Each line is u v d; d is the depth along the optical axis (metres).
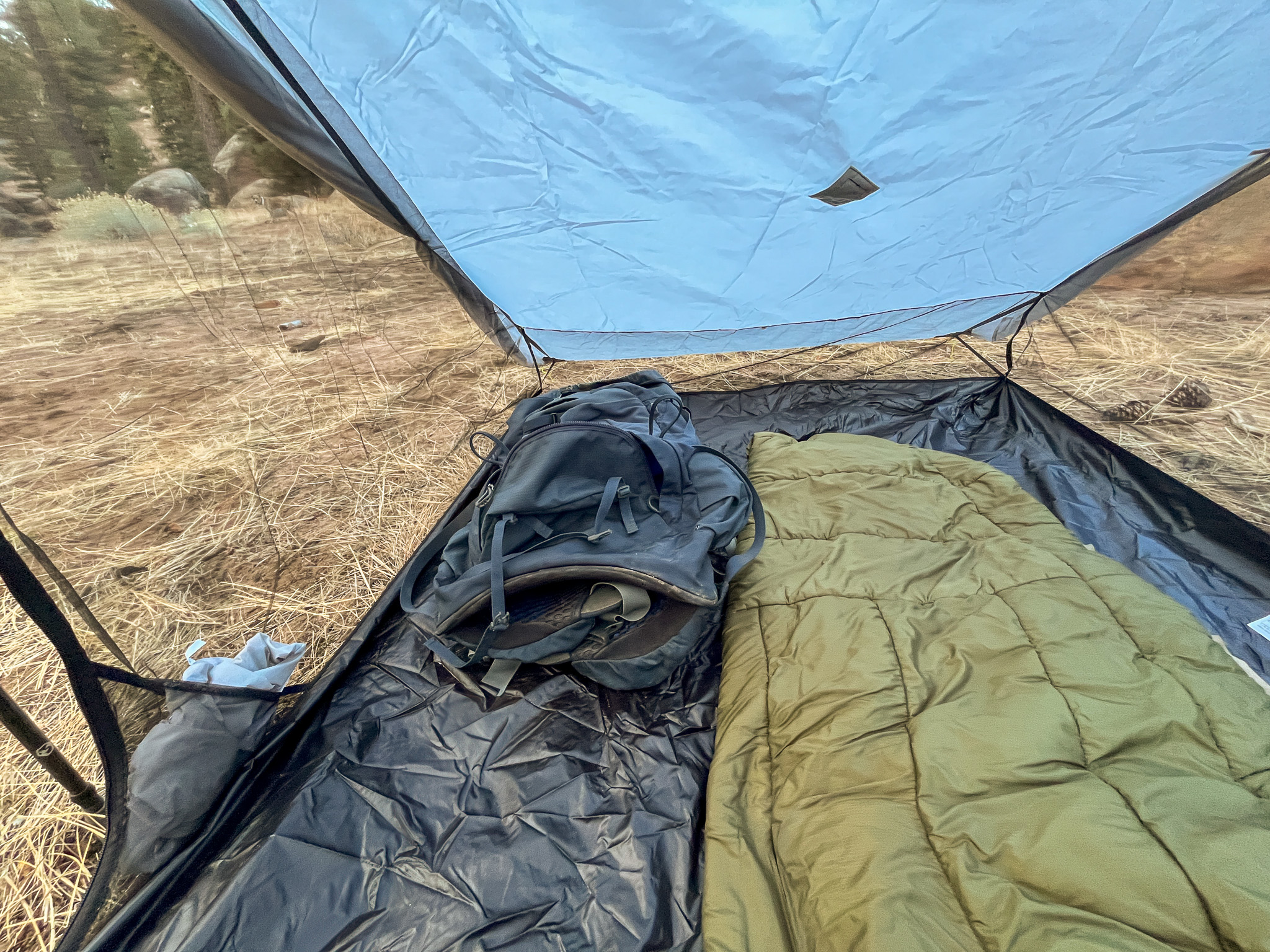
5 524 0.67
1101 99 1.12
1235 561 1.28
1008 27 0.97
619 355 2.20
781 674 0.99
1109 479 1.59
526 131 1.14
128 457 0.89
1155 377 1.65
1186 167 1.29
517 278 1.69
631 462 1.21
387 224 1.36
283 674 1.05
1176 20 0.97
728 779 0.88
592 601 1.04
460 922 0.77
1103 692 0.85
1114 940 0.58
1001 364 2.22
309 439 1.32
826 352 2.53
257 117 0.98
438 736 1.04
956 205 1.38
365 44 0.94
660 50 0.98
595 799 0.92
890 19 0.94
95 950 0.72
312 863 0.84
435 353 1.70
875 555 1.21
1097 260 1.70
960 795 0.75
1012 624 1.00
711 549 1.17
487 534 1.11
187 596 0.98
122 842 0.79
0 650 1.14
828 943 0.66
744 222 1.40
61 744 0.99
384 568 1.43
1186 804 0.69
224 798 0.92
